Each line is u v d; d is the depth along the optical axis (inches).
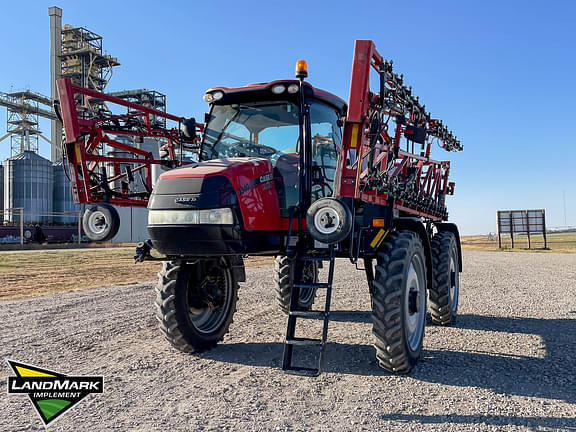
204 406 137.1
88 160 206.2
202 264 207.9
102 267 660.7
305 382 159.8
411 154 241.0
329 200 155.5
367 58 163.0
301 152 175.2
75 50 1911.9
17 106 1830.7
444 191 320.2
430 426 122.8
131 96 1651.1
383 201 192.9
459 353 197.8
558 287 422.6
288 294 282.2
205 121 207.0
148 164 230.4
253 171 173.2
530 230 1441.9
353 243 172.7
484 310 303.1
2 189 1833.2
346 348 205.9
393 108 204.4
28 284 456.8
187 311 197.2
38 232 1421.0
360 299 350.6
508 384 157.0
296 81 187.8
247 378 163.9
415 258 186.9
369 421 125.9
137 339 221.6
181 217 161.5
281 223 183.9
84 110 207.2
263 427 122.0
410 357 170.9
